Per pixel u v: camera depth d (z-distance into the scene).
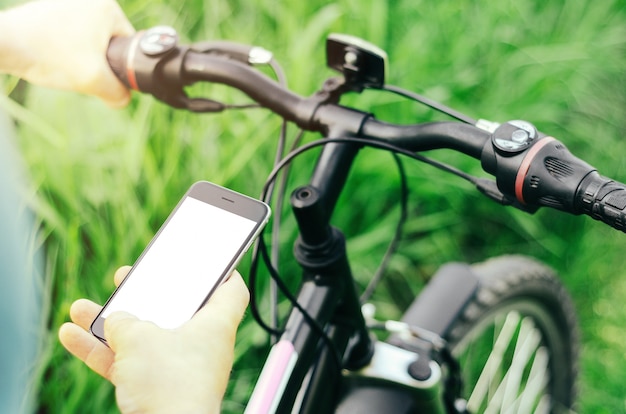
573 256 2.10
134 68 1.04
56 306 1.71
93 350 0.86
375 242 1.93
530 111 2.13
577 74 2.24
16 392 1.54
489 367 1.79
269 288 1.81
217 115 1.88
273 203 1.85
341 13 2.00
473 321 1.48
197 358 0.70
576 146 2.21
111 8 1.08
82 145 1.80
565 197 0.81
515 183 0.84
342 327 1.07
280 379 0.92
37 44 1.05
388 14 2.17
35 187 1.68
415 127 0.94
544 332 1.67
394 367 1.16
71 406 1.59
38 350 1.60
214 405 0.69
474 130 0.89
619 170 2.18
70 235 1.65
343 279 1.00
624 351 2.01
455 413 1.27
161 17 2.01
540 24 2.32
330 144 0.98
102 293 1.70
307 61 1.92
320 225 0.93
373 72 0.99
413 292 2.04
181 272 0.89
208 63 1.03
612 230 2.17
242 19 2.08
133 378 0.67
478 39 2.19
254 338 1.73
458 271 1.42
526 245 2.13
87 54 1.05
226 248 0.90
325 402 1.05
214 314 0.75
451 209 2.09
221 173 1.80
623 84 2.35
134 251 1.72
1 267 1.56
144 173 1.83
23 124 1.74
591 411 1.92
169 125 1.88
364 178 1.97
